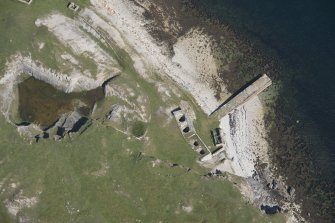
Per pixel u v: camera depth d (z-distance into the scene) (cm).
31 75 5078
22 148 4712
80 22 5178
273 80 5678
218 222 4881
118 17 5412
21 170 4647
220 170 5144
